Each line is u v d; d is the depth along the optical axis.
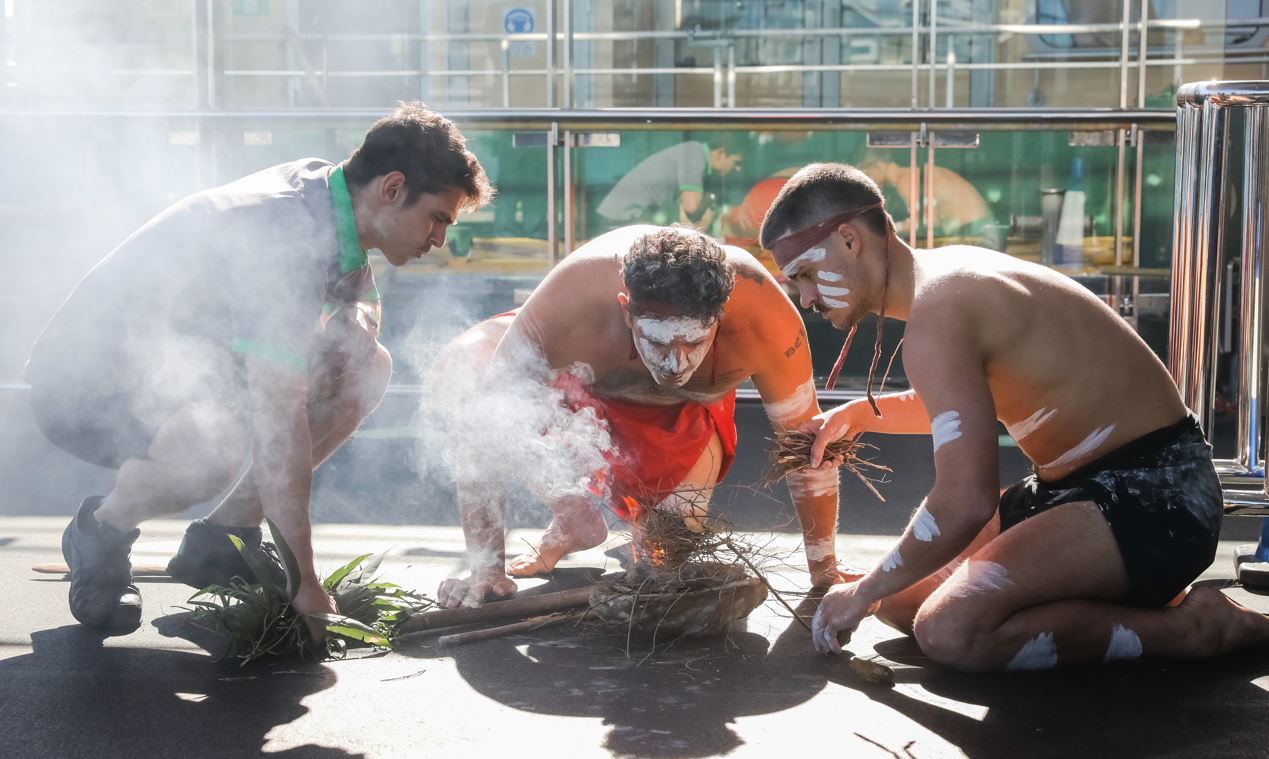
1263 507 2.78
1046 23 4.96
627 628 2.34
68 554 2.42
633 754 1.75
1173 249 3.03
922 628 2.11
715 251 2.26
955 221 4.96
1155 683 2.06
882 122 4.89
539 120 4.97
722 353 2.51
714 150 4.99
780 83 5.10
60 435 2.46
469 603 2.47
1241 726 1.86
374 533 3.26
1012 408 2.17
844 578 2.67
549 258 5.07
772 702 1.98
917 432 2.64
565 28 5.05
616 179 5.03
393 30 5.03
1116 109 4.84
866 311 2.21
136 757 1.74
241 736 1.82
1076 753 1.76
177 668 2.13
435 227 2.31
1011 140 4.90
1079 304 2.14
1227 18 4.87
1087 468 2.17
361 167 2.28
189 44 4.93
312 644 2.19
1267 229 2.94
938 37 4.99
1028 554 2.08
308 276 2.24
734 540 2.58
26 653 2.21
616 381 2.59
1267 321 3.07
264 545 2.52
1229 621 2.17
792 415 2.66
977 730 1.85
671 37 5.09
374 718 1.90
